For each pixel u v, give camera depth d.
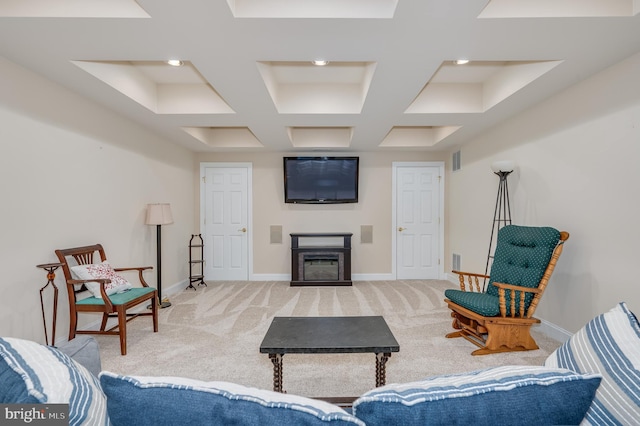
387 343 1.76
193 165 5.29
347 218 5.34
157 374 2.30
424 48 2.08
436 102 3.35
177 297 4.29
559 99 2.79
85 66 2.36
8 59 2.19
